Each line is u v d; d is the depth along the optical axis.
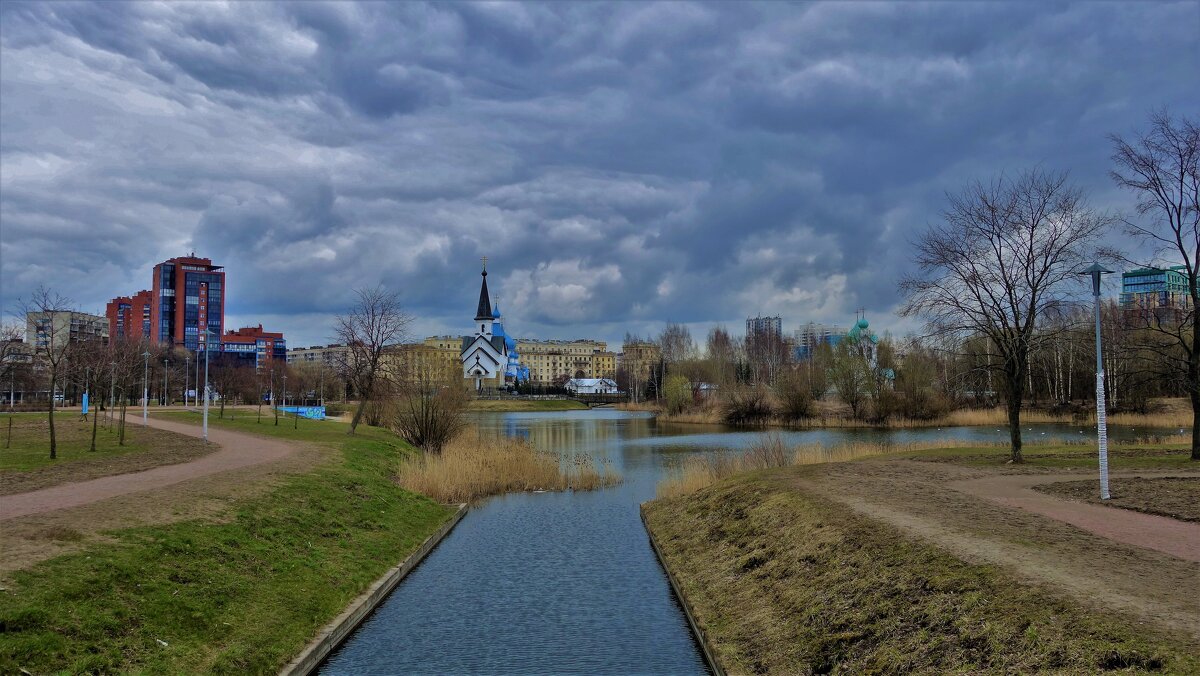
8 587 12.18
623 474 44.56
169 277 182.88
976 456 33.56
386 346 55.00
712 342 148.50
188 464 29.89
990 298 31.98
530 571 22.55
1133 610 10.20
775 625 14.88
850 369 85.12
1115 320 37.06
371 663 15.22
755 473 29.39
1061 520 17.25
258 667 13.49
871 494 21.84
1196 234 29.09
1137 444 40.47
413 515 28.39
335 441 43.91
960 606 11.75
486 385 176.50
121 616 12.77
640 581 21.47
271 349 196.25
